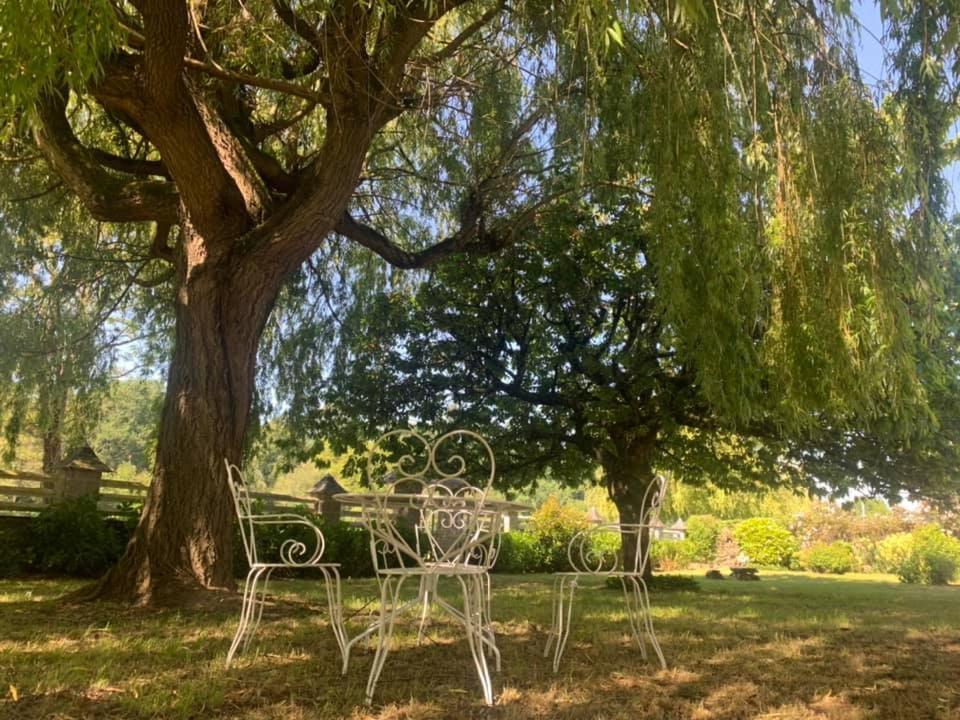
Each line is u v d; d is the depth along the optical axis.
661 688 3.23
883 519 23.45
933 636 5.26
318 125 8.59
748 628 5.35
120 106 5.13
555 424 10.36
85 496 9.40
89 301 9.81
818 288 4.31
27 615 4.76
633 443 10.30
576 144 7.07
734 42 4.32
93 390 10.05
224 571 5.54
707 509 27.27
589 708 2.84
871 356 4.24
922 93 4.61
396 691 3.01
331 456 12.13
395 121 9.09
